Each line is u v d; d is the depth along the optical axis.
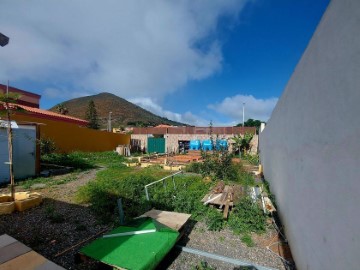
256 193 6.85
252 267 3.43
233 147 20.66
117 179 9.34
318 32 2.50
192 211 5.62
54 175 10.37
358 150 1.59
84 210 5.66
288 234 4.11
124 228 3.49
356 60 1.63
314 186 2.56
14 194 5.88
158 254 2.93
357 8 1.61
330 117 2.12
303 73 3.19
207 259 3.65
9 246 2.77
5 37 4.06
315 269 2.44
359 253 1.56
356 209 1.61
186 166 13.38
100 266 2.96
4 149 8.52
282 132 5.22
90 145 20.55
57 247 3.87
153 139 26.41
